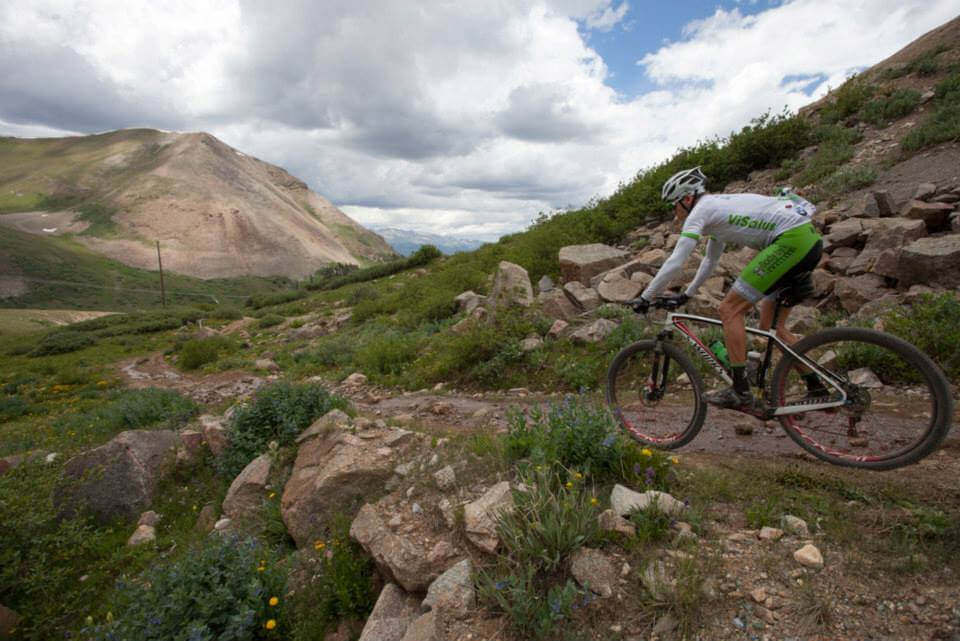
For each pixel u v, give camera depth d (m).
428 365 10.54
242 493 5.73
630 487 3.31
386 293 31.14
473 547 3.10
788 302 3.48
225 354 24.58
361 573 3.69
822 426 3.89
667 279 3.62
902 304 6.75
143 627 3.55
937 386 2.88
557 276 15.01
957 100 13.11
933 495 2.91
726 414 4.93
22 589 5.51
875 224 9.01
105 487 6.69
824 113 17.47
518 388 8.21
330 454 5.18
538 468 3.20
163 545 5.84
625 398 5.23
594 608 2.43
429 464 4.32
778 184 14.62
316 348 18.67
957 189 8.91
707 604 2.34
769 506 2.95
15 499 6.02
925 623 2.06
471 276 19.38
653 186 17.36
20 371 30.97
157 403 10.91
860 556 2.48
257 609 3.58
